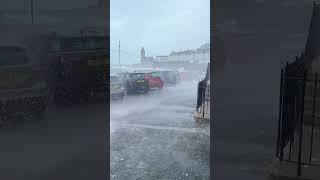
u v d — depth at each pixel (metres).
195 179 2.66
